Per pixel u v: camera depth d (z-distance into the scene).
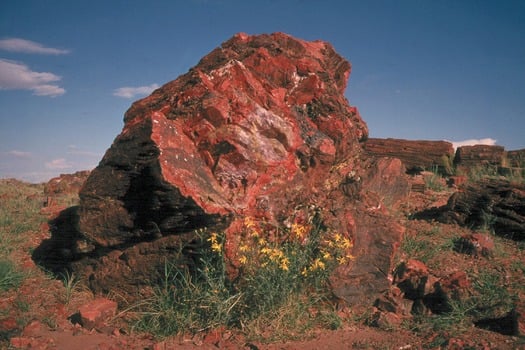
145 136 5.98
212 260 5.97
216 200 5.94
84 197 6.46
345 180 7.76
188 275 6.07
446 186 12.50
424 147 16.50
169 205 5.82
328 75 8.14
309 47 8.70
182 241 5.97
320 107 7.88
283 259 5.75
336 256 6.35
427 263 7.23
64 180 15.48
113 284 6.48
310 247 6.42
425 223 9.02
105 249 6.61
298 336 5.48
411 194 11.12
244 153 6.35
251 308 5.79
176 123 6.43
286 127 6.96
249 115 6.68
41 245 8.05
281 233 6.49
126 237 6.34
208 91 6.74
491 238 8.23
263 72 7.77
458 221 9.12
